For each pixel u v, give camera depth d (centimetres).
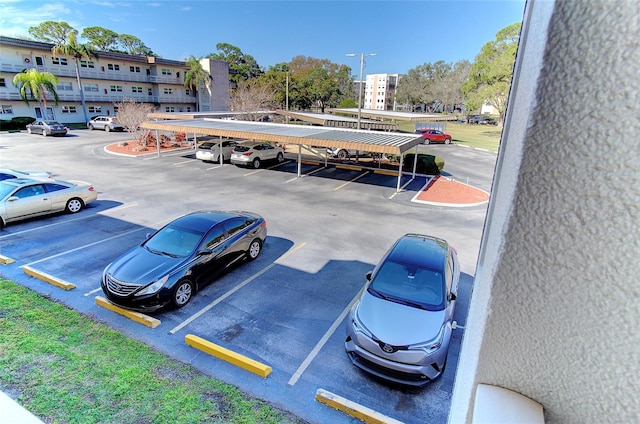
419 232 1102
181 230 746
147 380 480
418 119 3145
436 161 1939
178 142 2711
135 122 2558
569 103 56
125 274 640
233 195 1444
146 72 4578
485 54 4053
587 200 59
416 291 564
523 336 73
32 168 1786
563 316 67
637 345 62
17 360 500
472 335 91
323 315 656
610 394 68
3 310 619
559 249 64
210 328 609
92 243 935
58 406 430
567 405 73
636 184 55
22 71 3494
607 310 63
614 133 54
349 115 4553
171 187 1534
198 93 4988
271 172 1905
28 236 966
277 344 576
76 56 3750
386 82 10962
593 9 50
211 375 502
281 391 481
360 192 1559
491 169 2192
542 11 61
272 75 5659
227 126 2086
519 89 80
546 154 60
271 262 862
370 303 548
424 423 439
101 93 4175
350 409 443
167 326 610
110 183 1560
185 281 666
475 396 81
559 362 71
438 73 8044
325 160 2134
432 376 479
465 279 812
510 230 69
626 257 58
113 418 419
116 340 559
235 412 438
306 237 1029
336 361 542
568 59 54
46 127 2956
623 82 51
